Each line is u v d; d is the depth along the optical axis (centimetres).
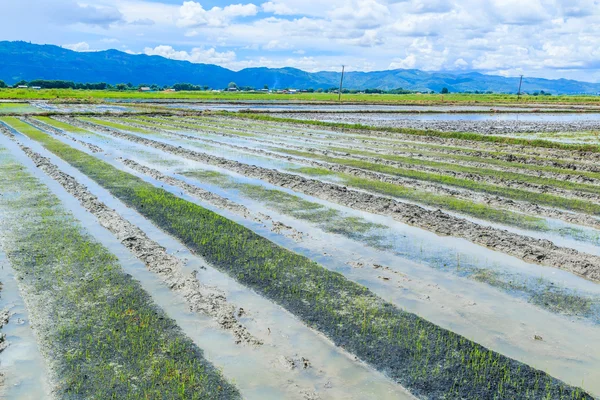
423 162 2625
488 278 1124
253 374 752
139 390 708
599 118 6012
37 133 3684
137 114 5728
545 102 10350
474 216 1612
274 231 1443
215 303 970
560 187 2031
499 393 707
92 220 1515
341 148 3125
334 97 11844
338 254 1268
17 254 1220
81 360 779
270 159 2703
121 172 2256
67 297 992
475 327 905
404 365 775
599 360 801
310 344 838
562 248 1286
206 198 1806
